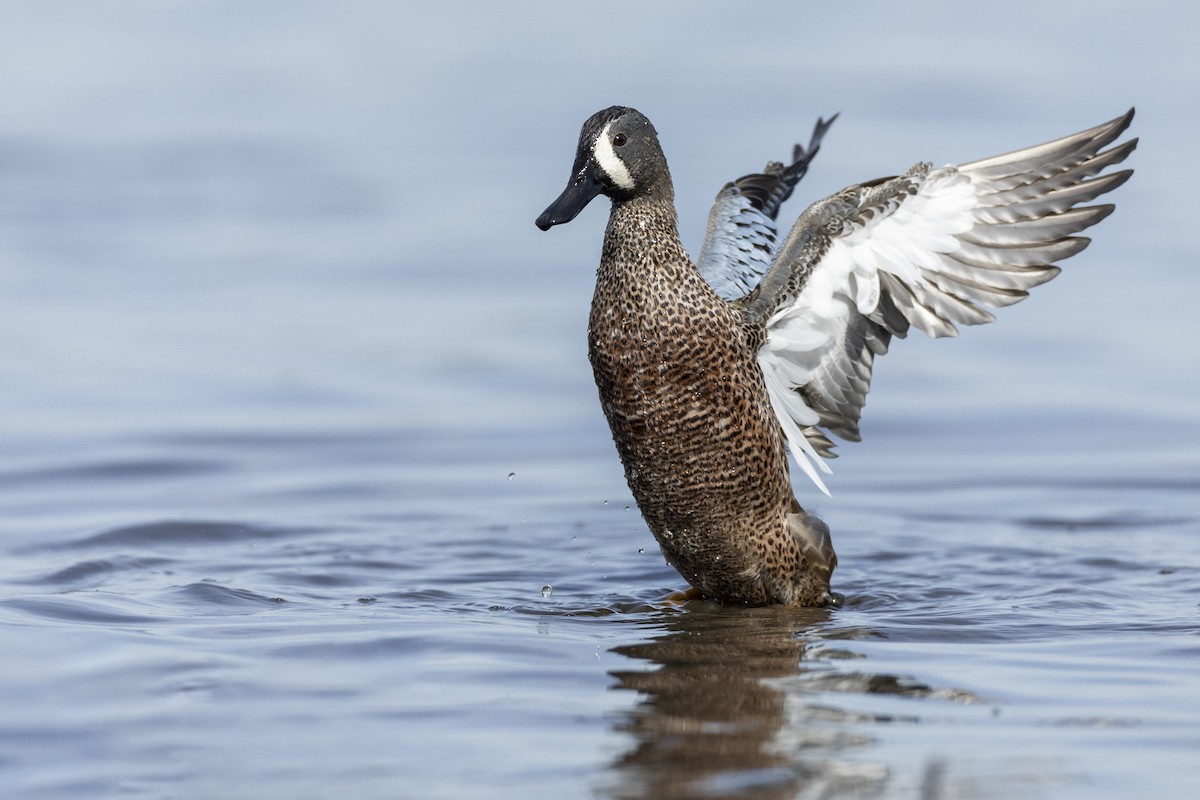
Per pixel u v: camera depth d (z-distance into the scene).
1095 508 13.29
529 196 26.22
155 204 25.47
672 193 10.23
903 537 12.46
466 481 14.22
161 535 12.09
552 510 13.35
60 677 7.91
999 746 7.02
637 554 12.02
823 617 10.01
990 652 8.80
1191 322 19.47
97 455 14.55
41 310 19.59
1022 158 10.10
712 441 10.08
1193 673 8.26
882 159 25.50
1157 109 29.78
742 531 10.36
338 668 8.20
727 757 6.86
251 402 16.52
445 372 17.81
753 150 26.45
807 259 10.60
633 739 7.09
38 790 6.44
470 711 7.48
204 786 6.49
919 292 10.59
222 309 19.92
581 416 16.50
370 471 14.45
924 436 15.73
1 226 23.81
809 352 10.94
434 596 10.45
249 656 8.41
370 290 20.95
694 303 10.02
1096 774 6.66
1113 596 10.45
